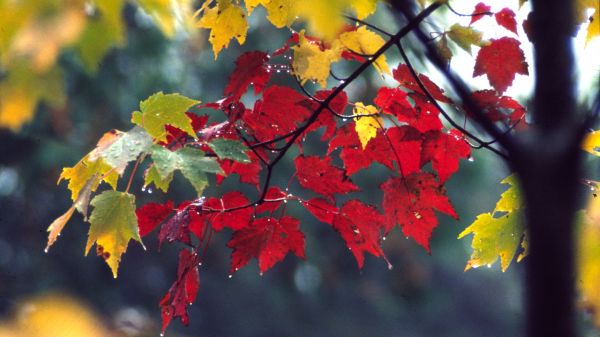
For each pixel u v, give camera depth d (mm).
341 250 10594
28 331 1450
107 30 1285
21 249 7672
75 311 1473
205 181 1814
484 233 2049
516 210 2029
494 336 15312
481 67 2002
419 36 1951
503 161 1963
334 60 2008
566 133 1611
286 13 1977
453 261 15070
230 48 7277
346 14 1963
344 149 2090
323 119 2080
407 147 2074
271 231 2068
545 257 1595
